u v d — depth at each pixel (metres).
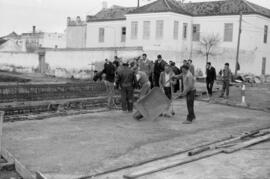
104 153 9.23
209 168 8.16
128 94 15.91
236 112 17.23
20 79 34.12
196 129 12.67
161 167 8.02
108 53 34.62
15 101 16.25
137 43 41.44
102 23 47.97
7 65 47.31
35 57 43.59
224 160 8.82
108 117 14.67
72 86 18.61
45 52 42.09
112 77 16.94
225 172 7.87
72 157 8.81
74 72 38.44
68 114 15.16
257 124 14.07
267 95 24.17
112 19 46.69
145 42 40.72
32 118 13.95
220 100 20.94
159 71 17.92
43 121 13.49
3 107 14.51
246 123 14.27
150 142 10.54
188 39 41.88
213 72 21.53
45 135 11.11
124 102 15.98
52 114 14.91
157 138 11.07
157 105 14.24
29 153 9.06
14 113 14.80
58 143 10.14
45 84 17.44
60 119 14.00
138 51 31.75
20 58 45.56
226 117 15.63
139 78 15.41
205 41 40.97
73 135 11.19
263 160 8.83
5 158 8.42
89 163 8.37
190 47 42.28
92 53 36.41
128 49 32.47
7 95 16.02
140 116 14.22
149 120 14.01
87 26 49.84
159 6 40.09
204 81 35.16
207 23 41.28
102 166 8.17
